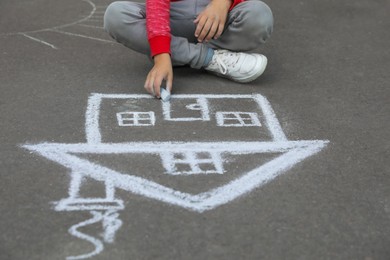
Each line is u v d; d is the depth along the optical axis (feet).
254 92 11.73
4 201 8.33
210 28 11.19
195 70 12.57
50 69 12.46
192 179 8.94
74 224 7.93
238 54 11.83
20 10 15.88
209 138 10.05
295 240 7.78
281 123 10.63
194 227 7.94
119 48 13.65
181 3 11.93
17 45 13.62
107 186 8.73
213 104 11.19
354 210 8.40
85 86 11.75
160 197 8.52
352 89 12.06
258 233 7.88
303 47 14.12
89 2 16.65
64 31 14.55
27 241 7.62
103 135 10.03
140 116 10.68
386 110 11.25
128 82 11.97
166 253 7.48
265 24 11.50
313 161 9.51
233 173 9.12
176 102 11.21
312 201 8.54
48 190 8.59
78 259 7.34
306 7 16.88
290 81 12.30
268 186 8.84
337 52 13.91
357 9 16.81
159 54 11.23
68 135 10.01
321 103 11.42
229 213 8.23
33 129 10.16
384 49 14.17
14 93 11.39
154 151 9.62
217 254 7.49
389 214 8.35
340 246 7.71
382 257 7.55
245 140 10.04
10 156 9.37
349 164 9.47
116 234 7.77
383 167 9.43
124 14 11.50
